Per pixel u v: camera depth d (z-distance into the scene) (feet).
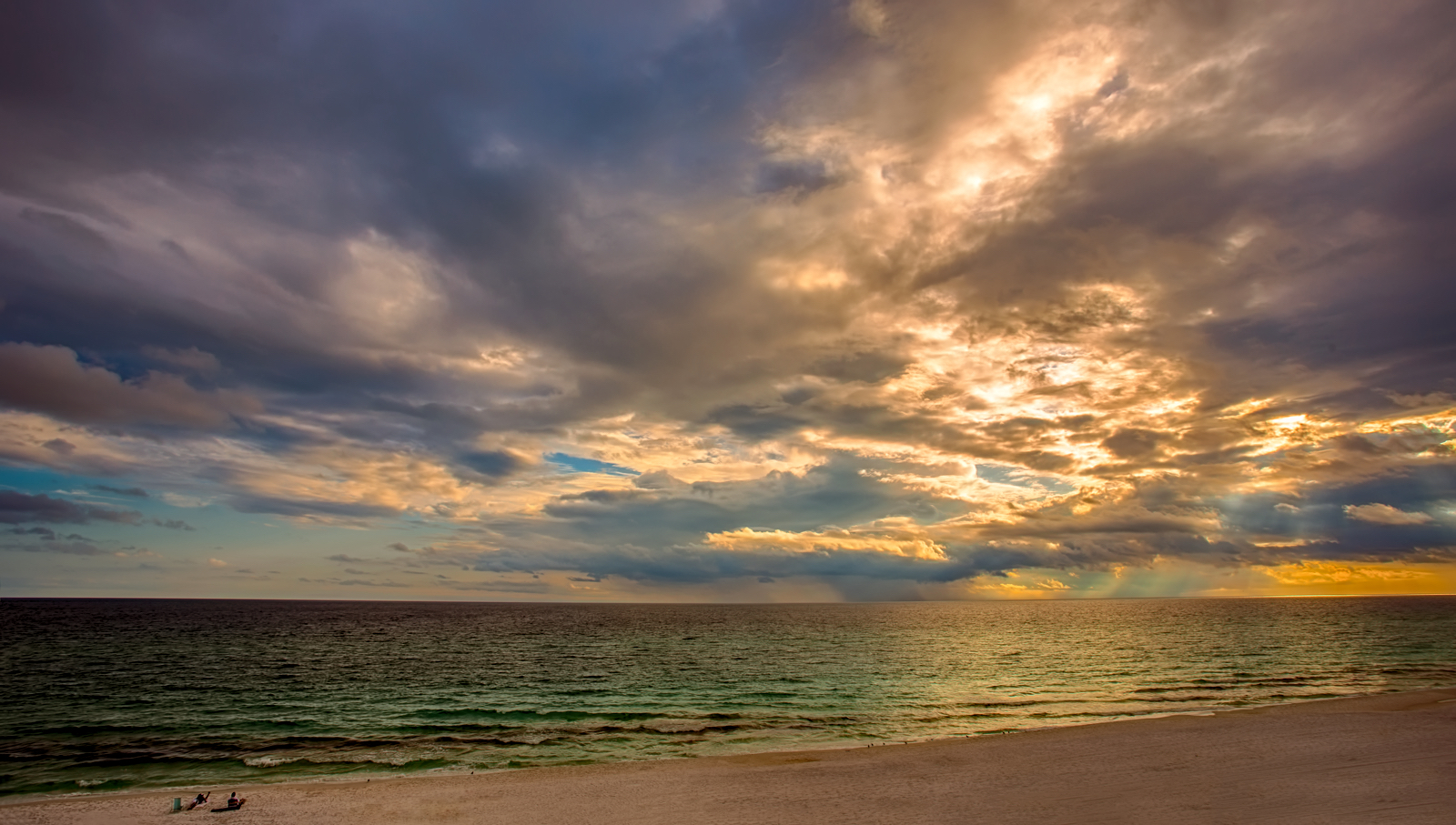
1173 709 106.93
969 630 345.92
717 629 370.32
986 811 49.14
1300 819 45.11
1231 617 465.47
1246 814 46.60
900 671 165.78
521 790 57.00
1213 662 178.29
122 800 55.31
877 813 49.49
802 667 177.68
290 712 110.22
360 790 57.57
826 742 84.69
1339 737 69.77
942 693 128.67
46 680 146.10
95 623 367.04
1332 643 239.09
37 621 371.56
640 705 116.78
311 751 80.89
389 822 48.78
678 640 284.41
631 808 51.78
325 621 423.23
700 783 58.54
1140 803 49.75
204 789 60.95
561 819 49.32
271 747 83.76
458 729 96.02
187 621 402.72
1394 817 44.73
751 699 123.44
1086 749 68.54
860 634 322.55
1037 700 117.91
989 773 59.98
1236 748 66.28
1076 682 142.00
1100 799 51.24
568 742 85.87
